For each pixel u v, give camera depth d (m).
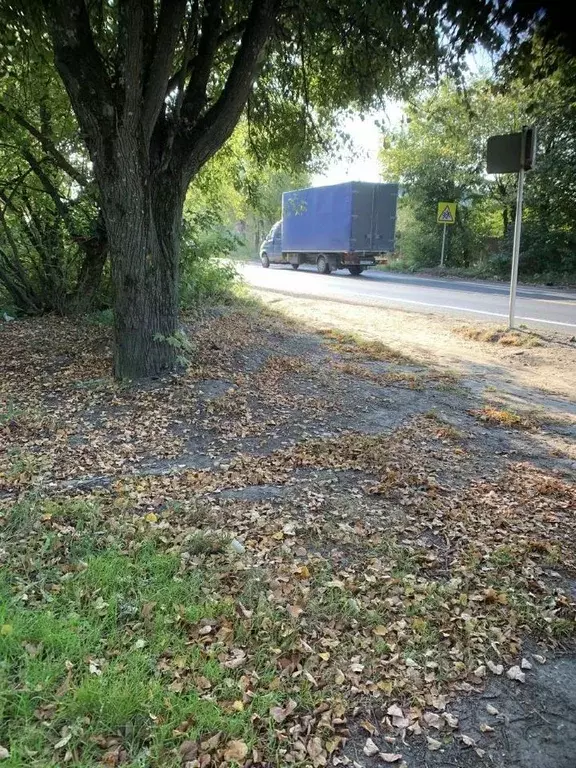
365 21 6.87
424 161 27.53
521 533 4.00
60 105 9.95
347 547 3.76
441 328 11.31
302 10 7.50
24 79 8.83
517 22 4.22
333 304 14.52
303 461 5.06
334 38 7.97
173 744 2.26
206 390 6.78
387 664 2.77
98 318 10.95
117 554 3.47
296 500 4.37
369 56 8.05
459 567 3.58
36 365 8.05
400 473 4.86
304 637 2.92
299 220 27.75
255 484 4.63
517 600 3.27
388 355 9.05
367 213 24.64
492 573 3.52
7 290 11.62
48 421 5.84
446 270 26.28
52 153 10.45
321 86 9.80
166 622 2.90
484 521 4.15
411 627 3.02
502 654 2.88
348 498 4.43
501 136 9.80
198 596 3.16
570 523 4.15
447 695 2.62
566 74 4.43
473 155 24.73
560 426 6.12
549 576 3.54
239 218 17.53
